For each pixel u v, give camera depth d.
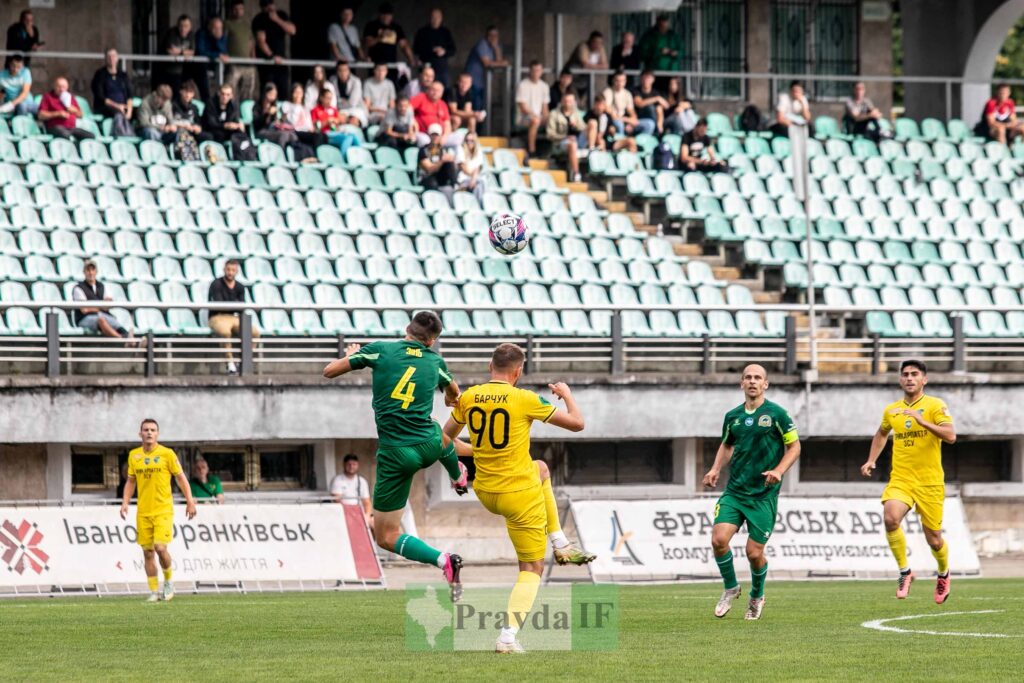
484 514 70.69
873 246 86.81
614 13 97.12
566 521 66.69
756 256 83.75
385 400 33.75
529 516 32.31
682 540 61.62
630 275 80.69
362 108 88.06
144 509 52.12
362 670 29.16
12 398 60.78
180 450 67.12
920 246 87.75
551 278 78.81
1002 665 30.19
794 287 82.12
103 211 75.38
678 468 72.12
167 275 72.88
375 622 41.94
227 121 82.62
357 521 60.38
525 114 90.75
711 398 69.06
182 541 57.94
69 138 79.69
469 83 89.62
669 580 61.00
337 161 84.94
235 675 28.77
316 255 75.56
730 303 80.19
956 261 87.00
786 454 40.72
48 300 66.69
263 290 72.38
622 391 68.06
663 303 78.62
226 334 67.12
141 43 91.94
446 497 69.94
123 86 82.75
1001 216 92.69
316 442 68.25
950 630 38.00
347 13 90.25
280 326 71.75
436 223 80.94
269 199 79.62
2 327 67.56
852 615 42.88
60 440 61.38
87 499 64.88
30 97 82.44
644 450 72.38
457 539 70.31
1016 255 89.62
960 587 56.44
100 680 28.33
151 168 79.44
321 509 59.94
